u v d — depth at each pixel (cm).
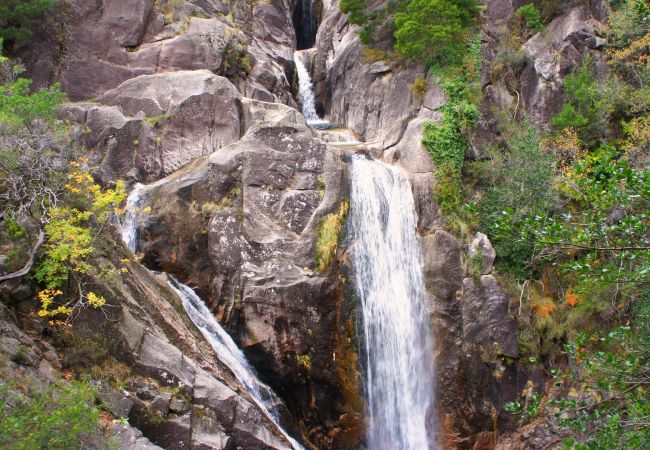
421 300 1725
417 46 2059
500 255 1777
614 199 836
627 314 1648
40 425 827
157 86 1886
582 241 881
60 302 1098
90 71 1969
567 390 1619
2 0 1888
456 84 2006
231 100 1870
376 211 1739
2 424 790
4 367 936
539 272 1778
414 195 1859
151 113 1839
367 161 1800
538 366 1692
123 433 984
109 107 1806
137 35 2041
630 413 905
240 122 1888
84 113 1766
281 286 1545
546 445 1569
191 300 1548
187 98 1828
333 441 1623
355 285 1619
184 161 1795
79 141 1700
